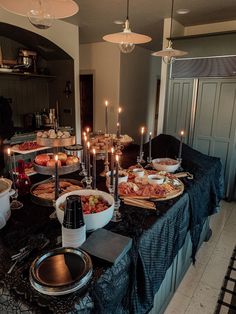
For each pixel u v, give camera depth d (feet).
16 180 4.98
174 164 6.72
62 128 13.92
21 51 13.00
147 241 3.78
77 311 2.41
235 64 10.48
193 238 6.00
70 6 4.22
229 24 12.48
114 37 6.26
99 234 3.46
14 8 4.26
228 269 6.97
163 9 10.87
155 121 23.79
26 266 2.93
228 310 5.63
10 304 2.55
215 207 7.21
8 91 13.43
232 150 11.22
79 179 5.83
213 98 11.28
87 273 2.69
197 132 11.98
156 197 4.89
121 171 5.96
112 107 18.13
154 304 4.85
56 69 14.88
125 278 3.31
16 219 4.04
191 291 6.17
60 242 3.41
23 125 14.37
